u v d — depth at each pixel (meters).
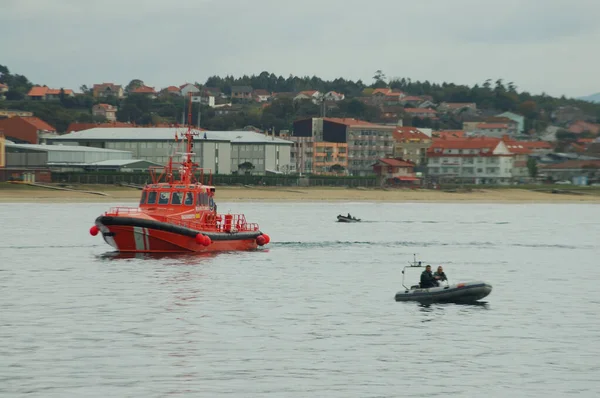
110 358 125.06
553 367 124.75
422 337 142.12
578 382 117.62
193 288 187.00
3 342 133.38
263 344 135.38
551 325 154.12
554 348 136.00
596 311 169.00
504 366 124.81
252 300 174.38
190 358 126.00
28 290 181.88
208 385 113.25
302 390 111.94
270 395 109.69
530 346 137.12
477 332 146.75
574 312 167.75
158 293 179.62
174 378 115.94
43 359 123.94
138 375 116.94
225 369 120.69
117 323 148.50
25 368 119.19
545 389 114.44
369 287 195.50
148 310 160.75
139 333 141.00
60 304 165.88
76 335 138.88
